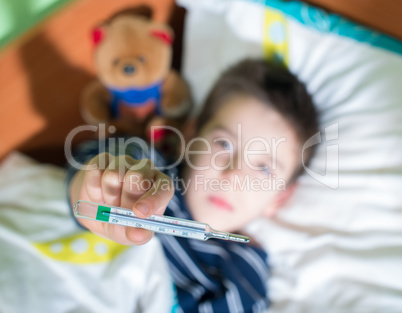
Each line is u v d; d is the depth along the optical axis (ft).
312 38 3.07
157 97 3.05
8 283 2.27
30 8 2.82
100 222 1.54
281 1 3.09
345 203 2.76
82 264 2.40
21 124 3.03
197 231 1.50
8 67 2.82
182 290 2.54
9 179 2.83
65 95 3.11
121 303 2.32
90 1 2.91
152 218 1.46
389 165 2.74
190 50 3.23
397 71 2.87
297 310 2.56
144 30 2.78
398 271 2.48
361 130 2.86
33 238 2.47
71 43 2.97
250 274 2.67
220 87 2.99
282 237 2.82
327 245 2.68
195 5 3.22
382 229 2.64
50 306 2.25
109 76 2.73
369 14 2.97
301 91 2.94
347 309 2.46
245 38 3.12
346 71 3.00
